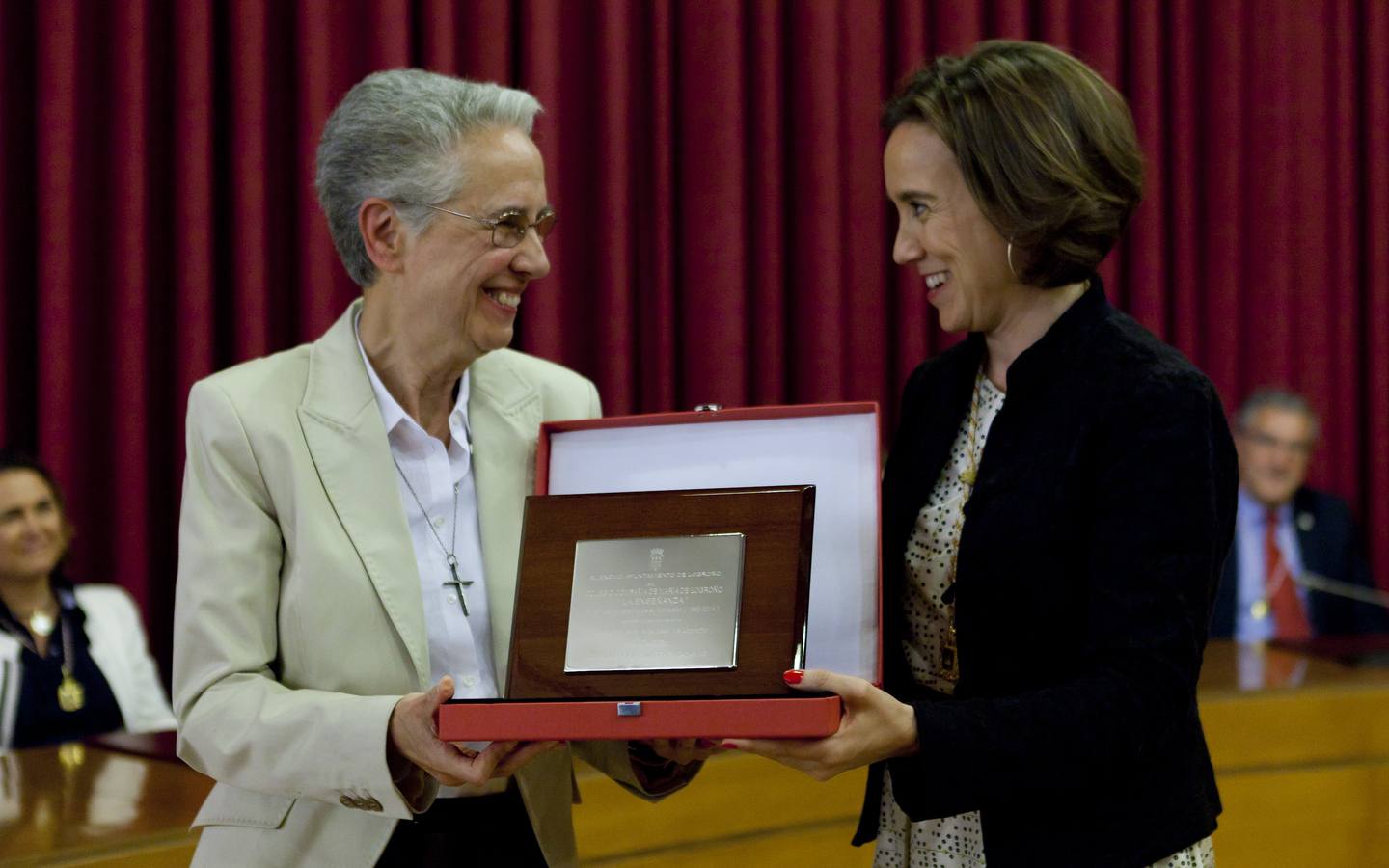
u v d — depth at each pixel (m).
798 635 1.45
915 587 1.71
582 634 1.49
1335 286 5.34
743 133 4.52
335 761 1.48
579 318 4.39
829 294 4.59
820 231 4.59
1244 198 5.21
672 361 4.53
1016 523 1.56
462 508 1.71
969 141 1.56
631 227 4.41
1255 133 5.20
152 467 3.91
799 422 1.66
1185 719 1.59
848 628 1.58
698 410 1.68
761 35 4.55
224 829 1.65
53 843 2.14
